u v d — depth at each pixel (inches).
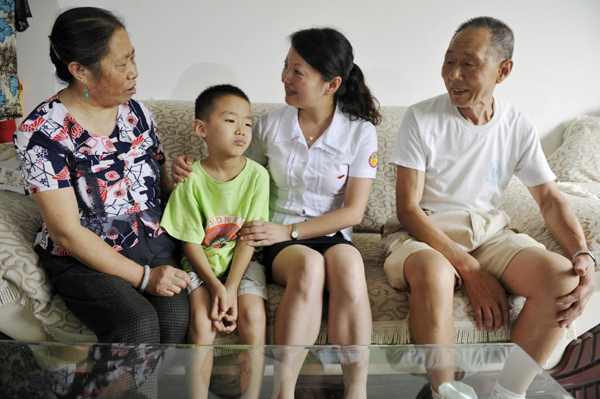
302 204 61.2
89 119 51.6
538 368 40.6
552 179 61.7
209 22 83.3
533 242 57.3
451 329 52.0
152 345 40.3
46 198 48.1
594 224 58.9
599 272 56.6
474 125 60.9
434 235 57.9
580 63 89.8
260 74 86.5
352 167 60.0
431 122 61.7
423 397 38.8
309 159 59.7
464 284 57.0
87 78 49.1
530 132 61.1
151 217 55.7
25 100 88.3
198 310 51.4
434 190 63.1
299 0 84.0
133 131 54.9
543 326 53.0
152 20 82.3
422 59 88.1
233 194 56.5
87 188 51.5
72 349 40.1
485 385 39.2
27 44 85.3
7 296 51.2
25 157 48.1
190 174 56.0
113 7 81.3
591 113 92.3
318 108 59.0
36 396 37.0
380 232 68.9
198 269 53.9
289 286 51.1
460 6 86.3
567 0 86.9
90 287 48.9
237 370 39.6
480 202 62.7
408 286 56.1
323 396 38.7
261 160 63.4
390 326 54.8
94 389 37.7
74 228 48.6
